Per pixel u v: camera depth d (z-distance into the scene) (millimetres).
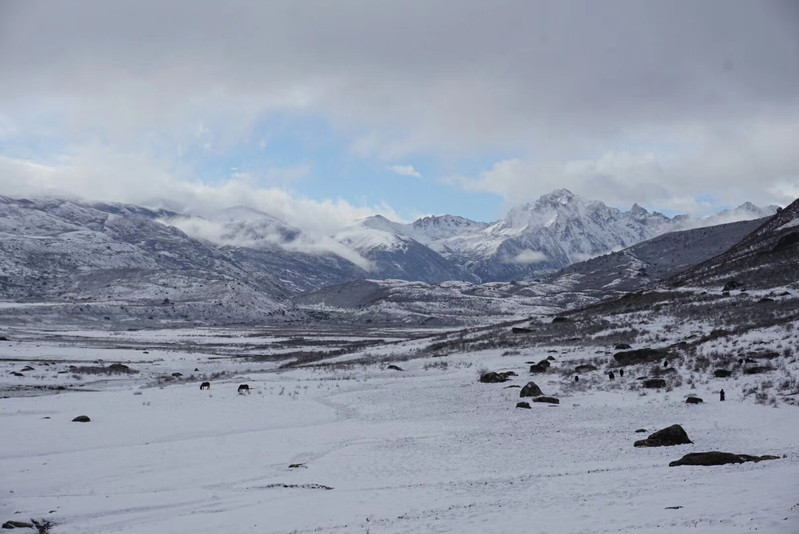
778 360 43406
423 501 19109
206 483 23656
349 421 37844
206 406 43094
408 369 66562
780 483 16500
